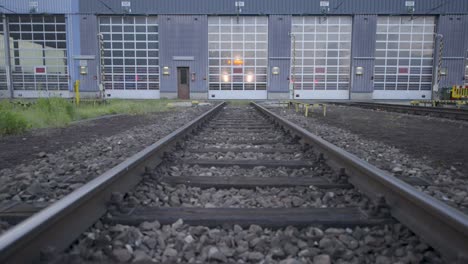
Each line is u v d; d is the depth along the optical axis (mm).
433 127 11281
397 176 4746
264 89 42719
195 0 41125
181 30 41562
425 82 42594
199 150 6082
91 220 2695
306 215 2994
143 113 16172
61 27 41312
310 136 5926
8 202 3443
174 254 2355
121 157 5746
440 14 40969
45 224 2076
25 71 42031
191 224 2846
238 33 42062
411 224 2643
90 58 41531
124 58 42125
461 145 7559
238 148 6332
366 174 3529
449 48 41406
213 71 42562
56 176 4492
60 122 10555
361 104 26062
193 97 42406
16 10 40562
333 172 4422
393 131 10102
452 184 4430
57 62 41844
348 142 7816
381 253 2418
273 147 6543
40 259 2008
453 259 2150
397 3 40969
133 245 2463
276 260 2324
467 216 2166
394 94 42625
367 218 2920
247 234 2646
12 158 5719
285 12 41219
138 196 3441
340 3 41000
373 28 41406
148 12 41156
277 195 3713
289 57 41969
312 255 2350
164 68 41906
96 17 41188
